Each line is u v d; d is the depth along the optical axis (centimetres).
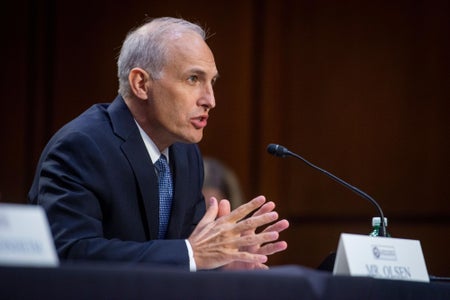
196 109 578
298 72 1152
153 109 578
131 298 346
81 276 340
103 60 1169
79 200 538
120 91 598
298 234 1137
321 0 1150
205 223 534
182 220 602
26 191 1153
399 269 457
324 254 1126
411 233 1105
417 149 1110
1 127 1161
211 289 356
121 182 562
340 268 440
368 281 407
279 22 1160
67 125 582
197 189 633
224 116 1166
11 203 1152
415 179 1109
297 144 1145
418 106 1113
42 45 1170
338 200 1127
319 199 1134
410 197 1109
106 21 1174
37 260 354
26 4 1170
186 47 576
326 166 1134
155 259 512
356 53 1137
